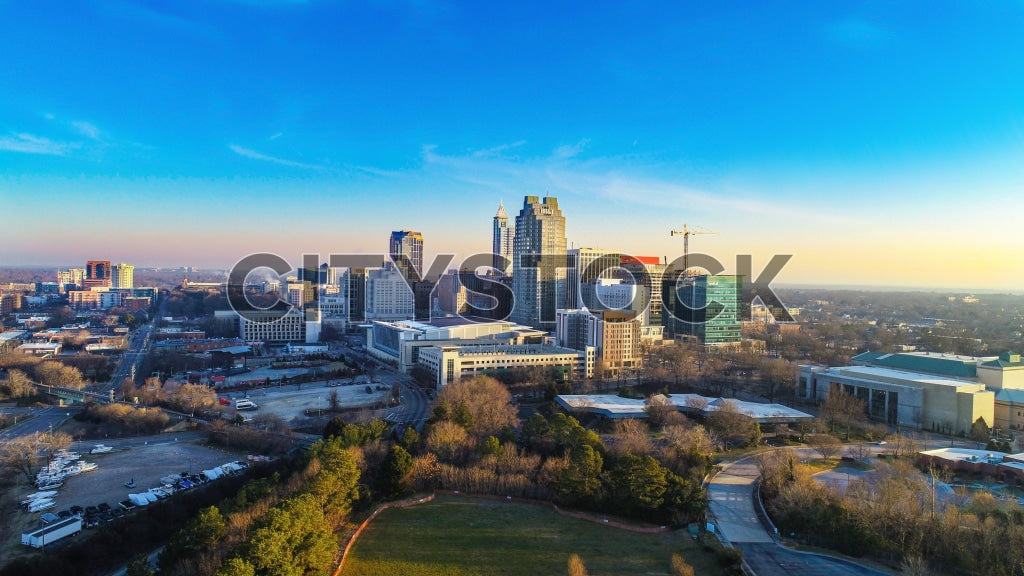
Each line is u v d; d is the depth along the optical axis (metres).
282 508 188.12
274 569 165.00
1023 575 181.00
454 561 199.50
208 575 176.50
